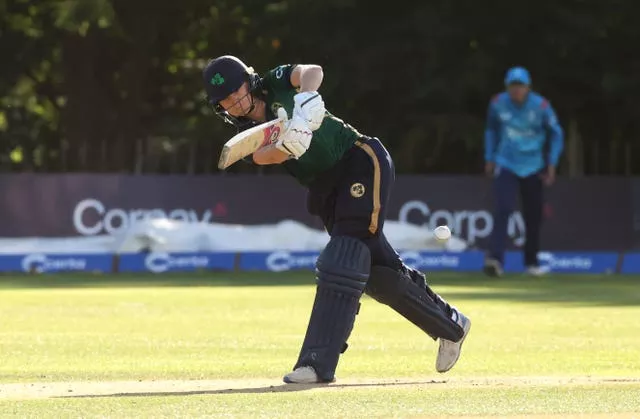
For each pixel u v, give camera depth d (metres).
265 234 64.06
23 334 29.98
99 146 71.62
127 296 43.91
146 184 64.12
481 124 71.94
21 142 81.38
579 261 64.56
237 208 65.06
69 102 78.62
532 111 55.06
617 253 64.69
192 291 46.69
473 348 27.20
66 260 61.16
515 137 55.22
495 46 71.56
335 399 18.05
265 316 35.78
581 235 67.38
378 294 21.69
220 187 64.81
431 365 23.81
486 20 70.69
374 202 20.91
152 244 62.00
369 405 17.38
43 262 61.03
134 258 61.72
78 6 64.44
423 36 70.31
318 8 69.94
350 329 20.78
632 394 18.72
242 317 35.44
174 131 78.88
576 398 18.20
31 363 23.83
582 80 74.75
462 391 19.11
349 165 21.02
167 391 19.19
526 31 71.81
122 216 63.88
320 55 71.75
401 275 21.47
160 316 35.69
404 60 71.62
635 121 77.44
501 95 55.31
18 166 76.12
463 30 70.19
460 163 75.31
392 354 26.00
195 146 68.88
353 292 20.70
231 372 22.34
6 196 62.72
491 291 46.69
